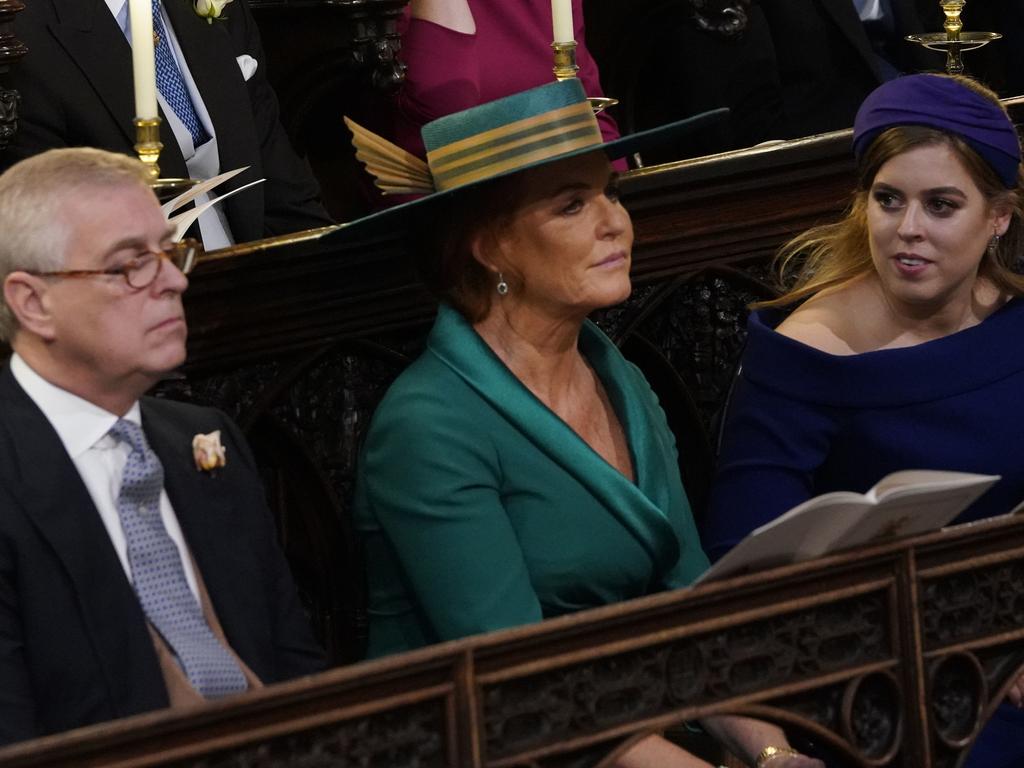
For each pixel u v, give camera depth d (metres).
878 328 11.20
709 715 7.63
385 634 10.54
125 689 8.45
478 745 7.04
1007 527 8.27
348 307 11.56
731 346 13.95
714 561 11.02
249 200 14.18
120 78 13.36
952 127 10.47
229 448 9.51
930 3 23.14
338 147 18.45
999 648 8.53
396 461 9.98
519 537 10.10
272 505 11.84
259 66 15.03
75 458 8.66
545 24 16.84
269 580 9.48
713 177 13.40
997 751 10.79
